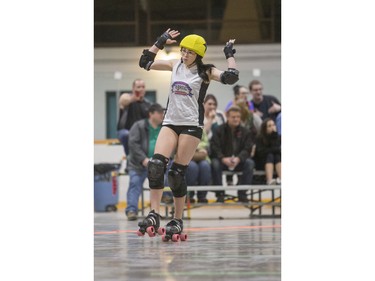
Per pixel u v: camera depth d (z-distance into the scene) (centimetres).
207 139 1945
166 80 2688
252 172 1902
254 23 2853
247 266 784
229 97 2683
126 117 2273
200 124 1125
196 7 2880
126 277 708
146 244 1062
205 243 1072
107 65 2698
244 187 1783
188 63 1117
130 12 2872
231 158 1886
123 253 930
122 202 2600
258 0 2845
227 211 2361
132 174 1855
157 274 725
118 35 2864
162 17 2889
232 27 2870
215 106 2131
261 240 1123
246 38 2867
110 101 2702
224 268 769
